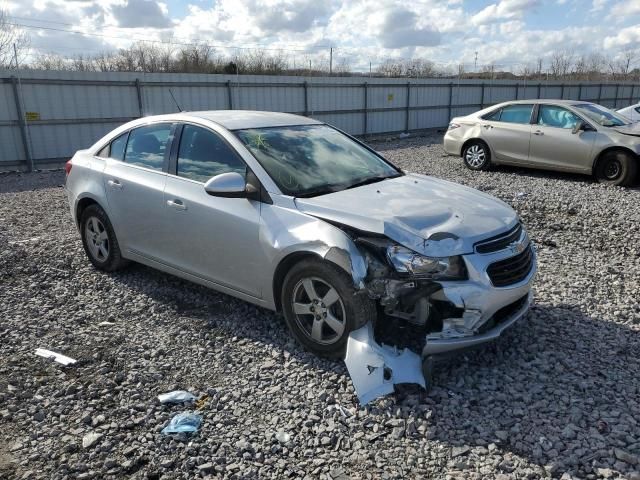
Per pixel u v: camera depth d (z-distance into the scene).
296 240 3.75
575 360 3.82
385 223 3.53
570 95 31.94
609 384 3.50
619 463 2.76
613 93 34.81
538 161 11.53
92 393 3.49
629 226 7.29
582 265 5.88
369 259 3.54
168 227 4.69
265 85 19.00
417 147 18.94
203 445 2.99
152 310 4.75
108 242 5.47
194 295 5.05
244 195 4.06
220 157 4.43
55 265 5.89
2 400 3.43
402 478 2.73
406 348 3.54
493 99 28.19
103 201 5.32
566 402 3.32
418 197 4.08
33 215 8.80
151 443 3.01
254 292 4.18
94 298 5.05
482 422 3.15
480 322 3.52
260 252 4.00
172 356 3.98
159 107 16.55
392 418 3.20
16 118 13.88
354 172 4.56
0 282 5.46
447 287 3.41
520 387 3.49
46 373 3.76
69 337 4.27
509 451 2.90
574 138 10.84
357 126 22.34
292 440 3.03
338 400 3.38
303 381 3.60
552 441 2.96
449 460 2.86
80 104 14.91
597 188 10.17
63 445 3.01
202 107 17.59
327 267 3.62
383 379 3.31
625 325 4.37
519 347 4.02
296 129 4.92
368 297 3.56
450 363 3.80
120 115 15.77
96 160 5.54
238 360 3.90
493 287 3.53
